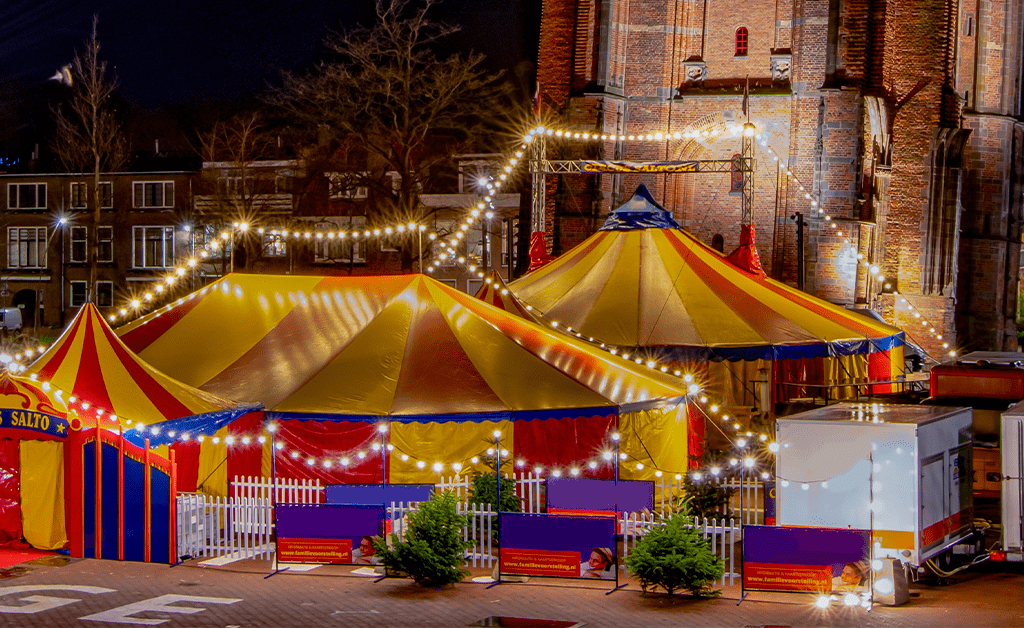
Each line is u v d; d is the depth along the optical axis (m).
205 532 16.94
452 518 15.33
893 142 44.22
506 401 18.80
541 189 33.69
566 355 21.52
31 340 53.66
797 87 39.09
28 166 71.06
